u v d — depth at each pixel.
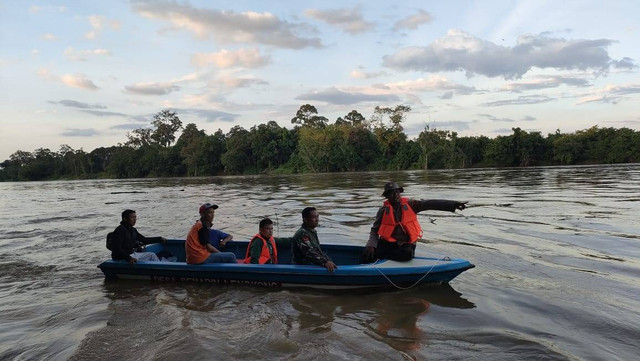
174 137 93.44
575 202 12.83
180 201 19.06
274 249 6.19
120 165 84.94
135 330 4.24
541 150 57.53
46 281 6.27
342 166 64.00
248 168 72.94
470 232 8.66
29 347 3.96
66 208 17.91
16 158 110.19
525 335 3.79
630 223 8.98
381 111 66.38
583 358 3.34
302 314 4.55
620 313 4.22
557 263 6.15
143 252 6.61
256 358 3.49
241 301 5.07
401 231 5.48
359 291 5.30
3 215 15.73
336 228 9.88
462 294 5.01
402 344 3.70
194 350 3.66
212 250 6.12
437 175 36.91
